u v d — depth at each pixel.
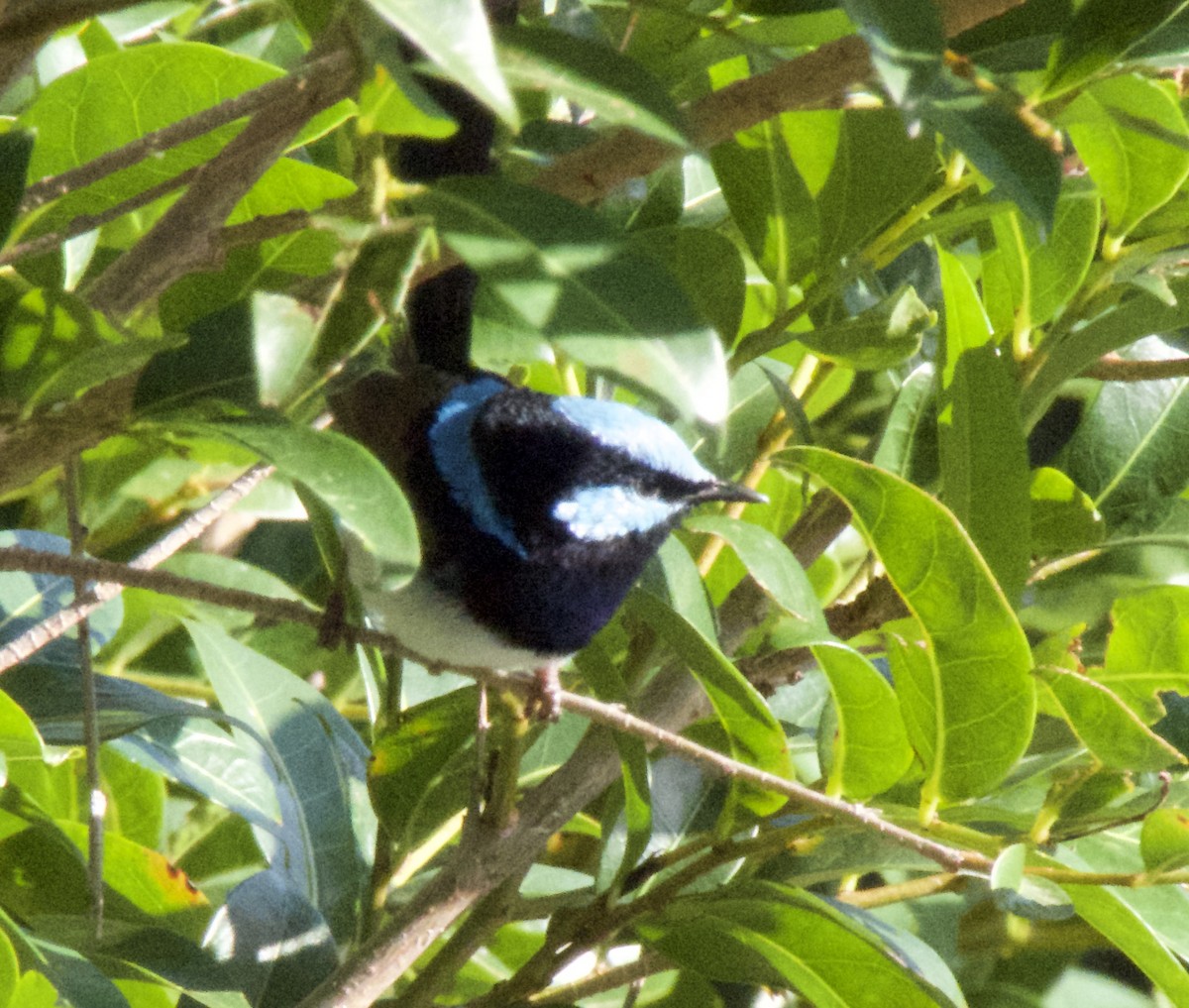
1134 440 8.33
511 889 6.94
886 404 10.05
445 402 7.43
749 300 9.57
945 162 8.13
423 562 7.27
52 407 5.18
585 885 7.98
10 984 5.71
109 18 8.58
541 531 7.28
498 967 8.38
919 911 8.58
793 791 6.16
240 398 4.93
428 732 7.60
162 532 9.27
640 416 7.63
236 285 6.84
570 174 5.95
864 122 7.41
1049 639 7.36
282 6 7.54
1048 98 5.90
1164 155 7.11
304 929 7.00
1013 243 7.67
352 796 8.14
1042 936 8.84
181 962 6.55
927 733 6.82
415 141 5.91
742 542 6.52
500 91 3.75
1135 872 6.84
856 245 7.54
